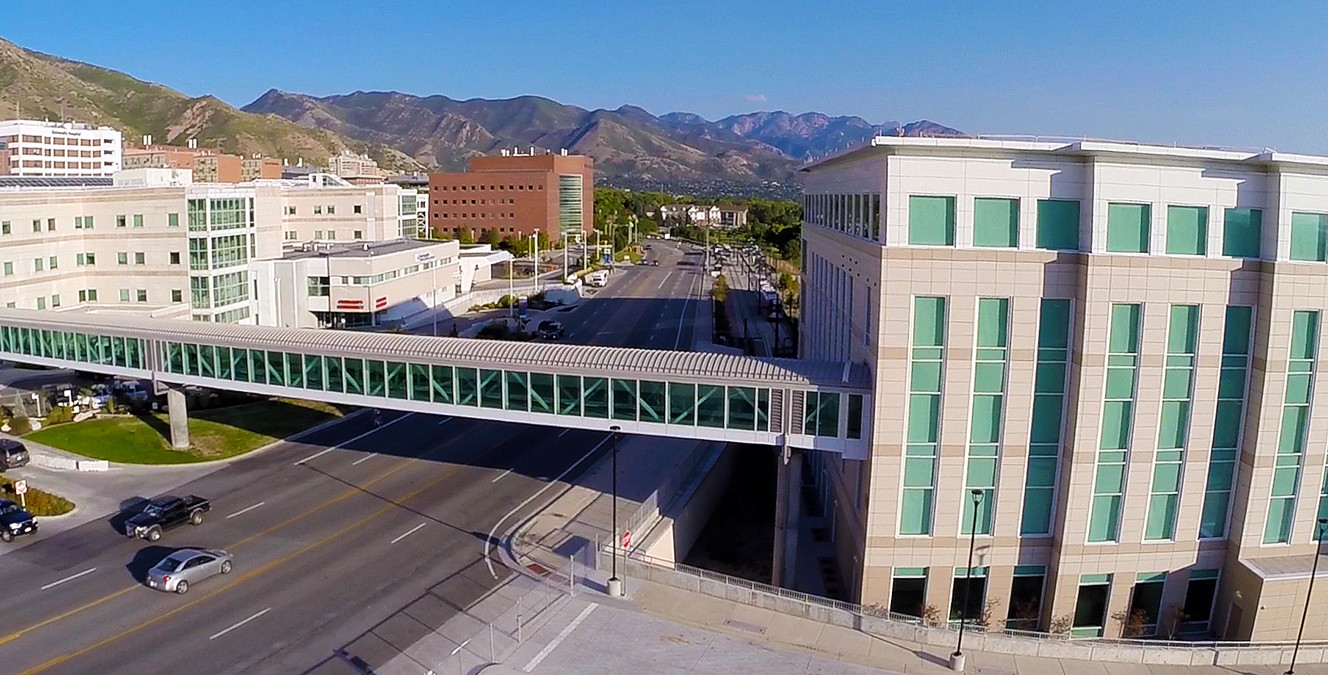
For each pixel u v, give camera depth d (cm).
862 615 3131
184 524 3922
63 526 3916
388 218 11994
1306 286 3191
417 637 2992
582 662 2847
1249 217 3234
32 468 4684
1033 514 3425
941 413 3294
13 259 6906
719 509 4984
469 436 5425
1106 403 3275
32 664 2778
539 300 11762
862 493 3541
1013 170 3173
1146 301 3178
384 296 8931
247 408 5869
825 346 4731
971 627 3341
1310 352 3284
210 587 3347
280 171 19800
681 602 3291
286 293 8550
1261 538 3397
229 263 7831
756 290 13588
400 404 4194
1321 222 3206
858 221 3831
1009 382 3269
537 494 4397
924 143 3102
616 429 3784
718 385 3622
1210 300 3222
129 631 3003
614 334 9594
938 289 3206
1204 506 3441
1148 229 3173
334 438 5344
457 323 10162
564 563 3597
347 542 3791
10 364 6931
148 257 7569
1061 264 3203
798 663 2884
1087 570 3406
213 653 2872
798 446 3562
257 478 4594
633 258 19375
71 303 7544
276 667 2794
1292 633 3344
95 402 5766
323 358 4334
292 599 3259
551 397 3891
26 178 8725
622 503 4284
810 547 4362
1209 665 3005
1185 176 3164
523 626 3080
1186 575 3491
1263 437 3291
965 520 3403
